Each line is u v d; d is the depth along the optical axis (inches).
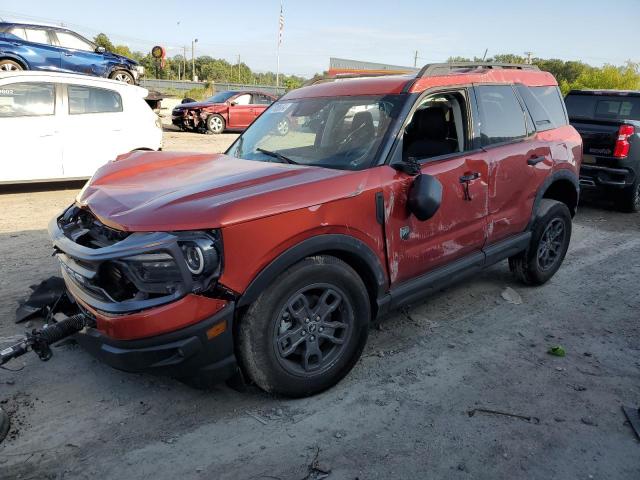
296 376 120.7
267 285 110.9
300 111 161.3
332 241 119.3
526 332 163.6
